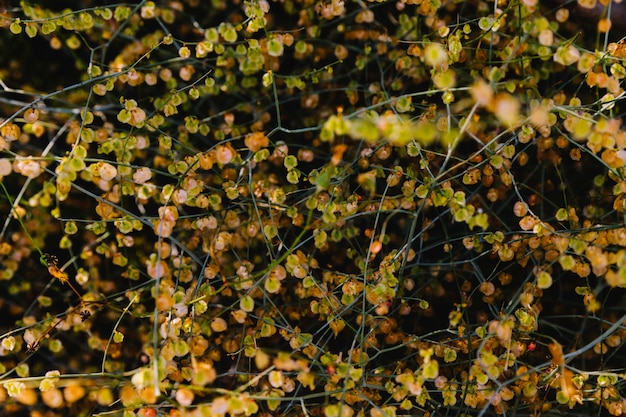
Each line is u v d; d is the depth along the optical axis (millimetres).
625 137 1250
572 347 1888
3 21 1798
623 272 1128
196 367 1208
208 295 1448
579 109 1599
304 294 1736
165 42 1755
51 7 2156
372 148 1863
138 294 1676
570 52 1300
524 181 1934
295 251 1746
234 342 1808
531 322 1438
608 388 1491
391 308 1811
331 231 1887
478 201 2027
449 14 2176
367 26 2188
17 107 2133
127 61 2018
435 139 1927
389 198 1684
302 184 2188
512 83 1672
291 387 1495
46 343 1929
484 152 1831
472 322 1985
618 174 1434
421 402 1457
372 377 1608
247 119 2264
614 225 1423
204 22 2293
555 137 1924
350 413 1311
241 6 2283
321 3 1842
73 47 1946
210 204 1812
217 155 1473
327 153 2037
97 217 2145
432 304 2064
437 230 2111
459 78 1975
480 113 1990
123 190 1695
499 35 1899
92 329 2043
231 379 1893
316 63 2209
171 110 1763
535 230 1453
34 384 1494
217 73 2010
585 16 1878
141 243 2090
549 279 1278
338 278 1671
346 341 1996
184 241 2049
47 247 2115
